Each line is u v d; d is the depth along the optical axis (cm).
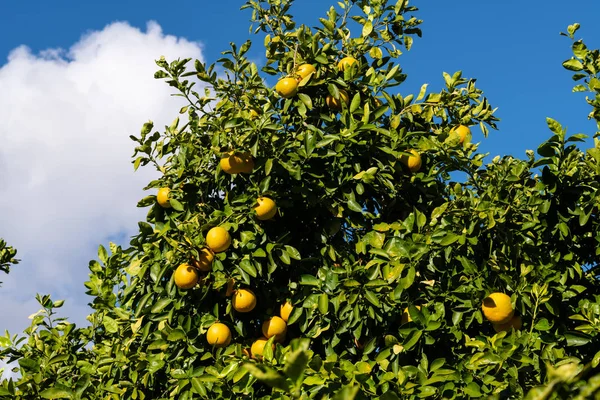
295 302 496
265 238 507
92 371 584
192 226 504
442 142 531
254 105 582
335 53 577
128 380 577
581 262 516
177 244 488
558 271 482
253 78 623
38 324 642
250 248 502
